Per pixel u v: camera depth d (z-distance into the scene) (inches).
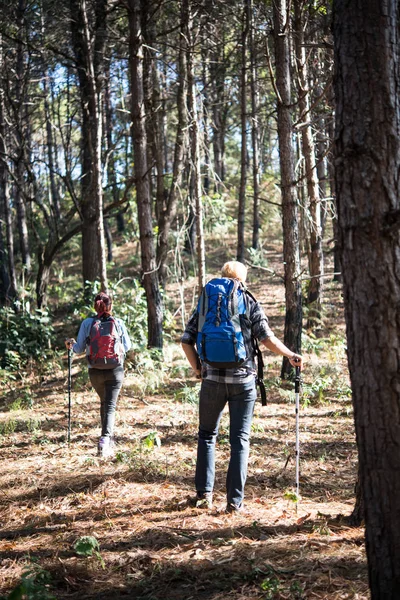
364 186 111.0
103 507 208.1
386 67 111.0
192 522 186.7
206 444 205.3
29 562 163.3
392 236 110.3
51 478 249.8
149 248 546.6
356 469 251.0
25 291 804.0
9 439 328.5
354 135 111.8
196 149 575.5
